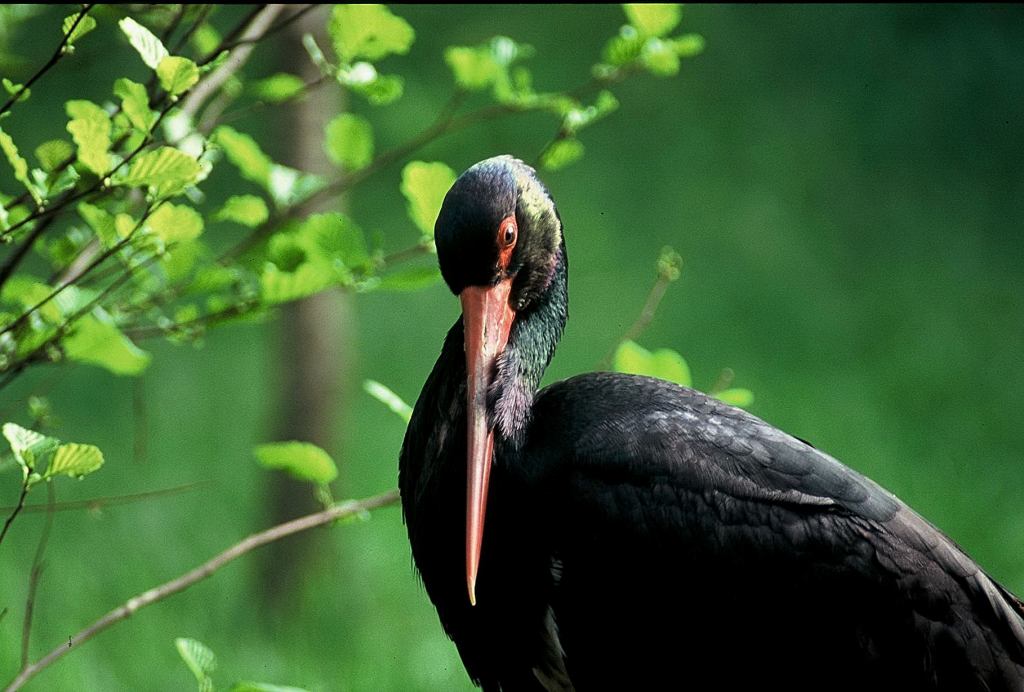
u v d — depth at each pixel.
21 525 12.95
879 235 20.22
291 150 10.38
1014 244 19.98
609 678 5.75
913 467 14.14
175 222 5.35
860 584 5.52
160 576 11.89
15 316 5.72
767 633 5.56
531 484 5.67
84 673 9.92
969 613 5.59
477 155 20.58
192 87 5.52
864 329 18.00
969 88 22.53
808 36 23.31
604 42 22.17
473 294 5.70
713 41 23.08
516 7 22.16
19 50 13.52
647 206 20.53
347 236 6.16
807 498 5.57
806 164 21.42
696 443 5.64
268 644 10.92
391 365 17.00
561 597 5.70
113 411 15.98
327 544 11.75
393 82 6.12
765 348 17.53
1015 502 13.36
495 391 5.70
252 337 17.41
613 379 5.95
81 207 5.67
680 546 5.54
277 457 6.19
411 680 10.38
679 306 18.39
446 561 5.83
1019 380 16.56
